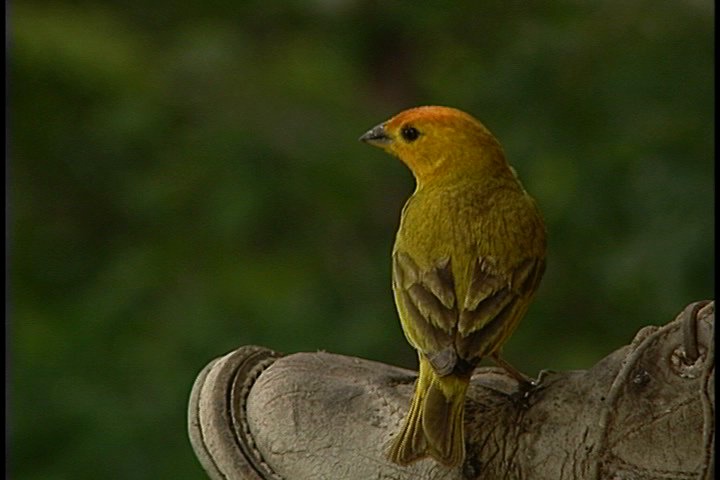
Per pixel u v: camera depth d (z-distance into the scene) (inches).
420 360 259.4
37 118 641.6
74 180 636.7
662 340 249.8
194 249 599.5
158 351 552.1
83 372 547.2
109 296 579.8
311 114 628.1
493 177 300.7
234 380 280.2
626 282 514.0
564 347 557.6
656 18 553.9
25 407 530.6
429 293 270.5
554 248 555.2
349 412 266.4
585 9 569.9
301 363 277.0
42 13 661.9
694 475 243.6
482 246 277.0
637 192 522.0
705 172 516.1
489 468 253.8
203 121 626.5
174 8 684.1
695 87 535.8
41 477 515.8
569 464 249.9
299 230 609.6
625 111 542.0
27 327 566.6
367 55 663.1
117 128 627.2
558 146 545.0
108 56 653.9
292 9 674.2
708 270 501.4
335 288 592.1
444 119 307.4
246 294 573.6
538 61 554.3
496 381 270.8
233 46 657.6
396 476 258.7
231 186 601.9
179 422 527.5
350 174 612.7
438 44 638.5
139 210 616.1
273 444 270.1
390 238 614.9
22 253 619.2
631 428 247.3
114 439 522.3
